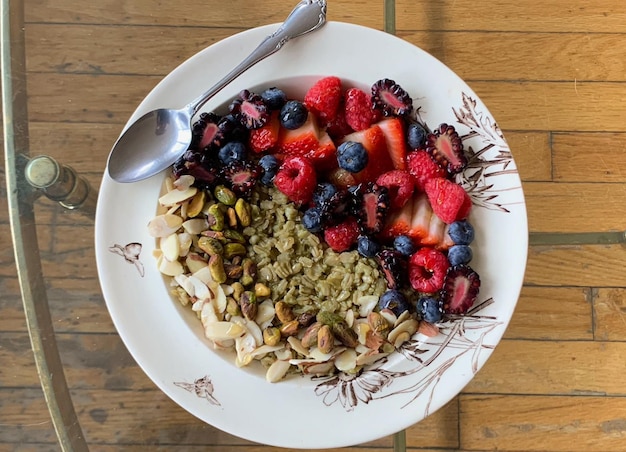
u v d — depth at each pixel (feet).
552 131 1.66
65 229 1.42
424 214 1.40
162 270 1.36
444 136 1.37
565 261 1.66
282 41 1.36
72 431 1.36
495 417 1.64
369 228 1.38
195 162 1.36
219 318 1.38
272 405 1.34
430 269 1.36
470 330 1.35
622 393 1.64
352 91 1.39
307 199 1.41
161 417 1.47
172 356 1.34
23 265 1.34
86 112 1.48
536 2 1.67
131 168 1.37
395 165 1.43
